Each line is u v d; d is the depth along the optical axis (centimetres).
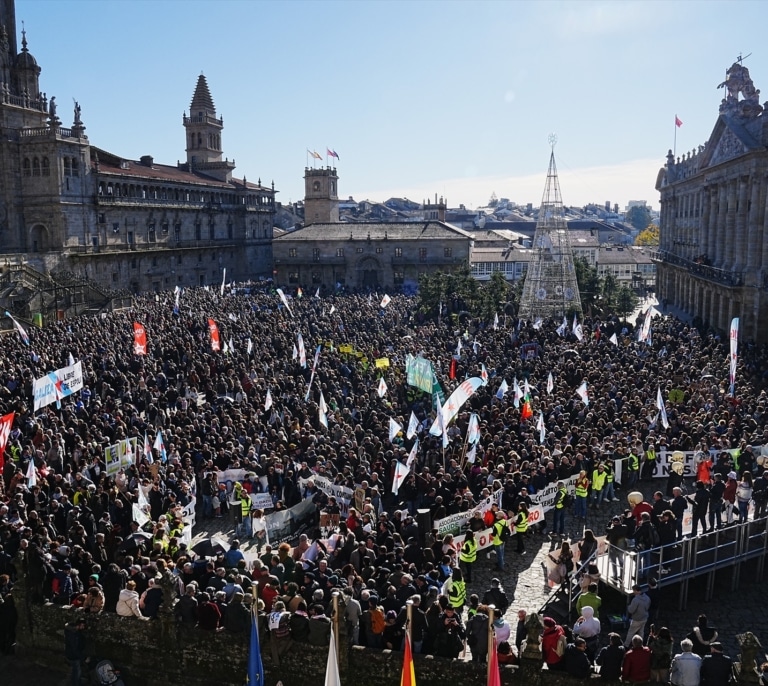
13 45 9556
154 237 11225
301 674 1819
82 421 3356
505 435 3209
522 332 5962
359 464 2956
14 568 2139
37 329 5919
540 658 1706
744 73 7625
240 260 13838
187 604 1911
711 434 3184
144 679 1931
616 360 4781
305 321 6606
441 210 16312
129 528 2516
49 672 1998
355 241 12988
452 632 1794
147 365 4631
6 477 2914
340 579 1984
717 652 1630
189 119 14475
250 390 4194
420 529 2505
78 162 9400
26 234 9219
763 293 6469
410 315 7875
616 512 3077
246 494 2841
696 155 9594
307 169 16112
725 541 2447
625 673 1648
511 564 2642
